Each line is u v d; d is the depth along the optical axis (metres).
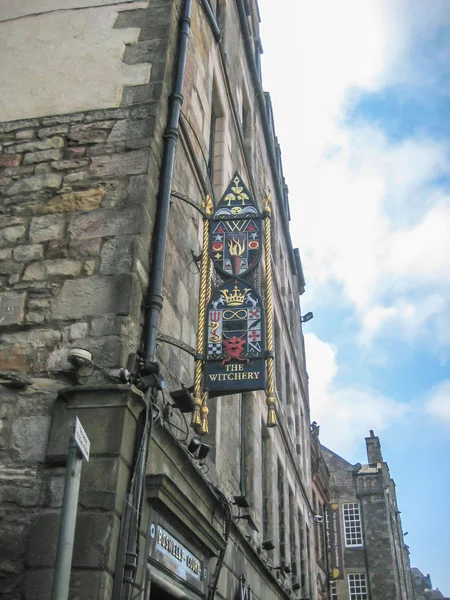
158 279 6.45
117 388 5.38
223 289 7.20
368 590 39.00
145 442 5.39
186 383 7.37
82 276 6.23
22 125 7.47
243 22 15.02
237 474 10.04
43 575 4.73
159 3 8.24
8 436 5.42
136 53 7.83
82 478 5.03
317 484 30.81
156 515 5.63
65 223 6.61
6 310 6.14
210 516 7.53
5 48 8.13
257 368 6.67
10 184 7.03
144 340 6.13
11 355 5.88
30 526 5.00
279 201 20.11
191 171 8.56
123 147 7.05
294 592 15.06
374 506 41.50
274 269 17.70
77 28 8.15
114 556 4.84
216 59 11.14
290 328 21.02
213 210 7.82
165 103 7.58
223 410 9.38
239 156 12.99
